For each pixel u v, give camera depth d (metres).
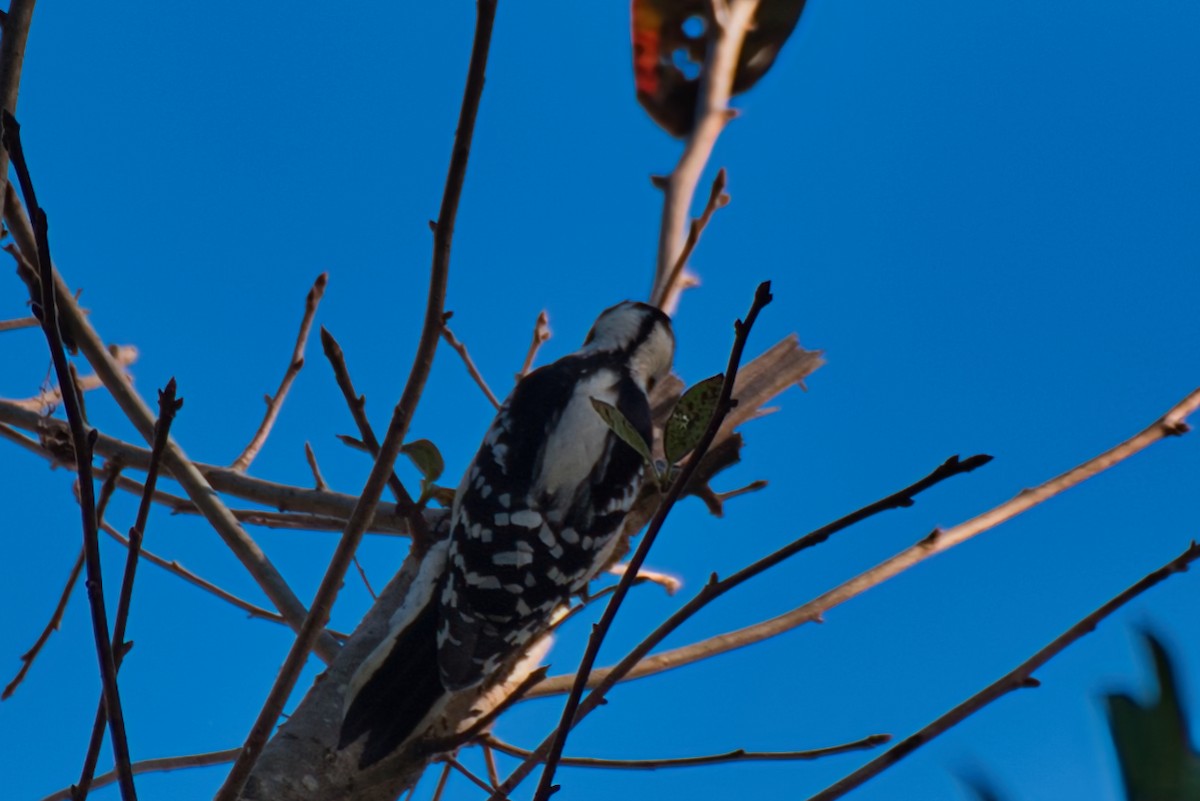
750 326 3.73
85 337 7.29
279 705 4.81
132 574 4.47
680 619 4.25
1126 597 3.79
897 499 3.98
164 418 4.43
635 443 4.48
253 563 7.24
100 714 4.51
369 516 4.98
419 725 6.57
